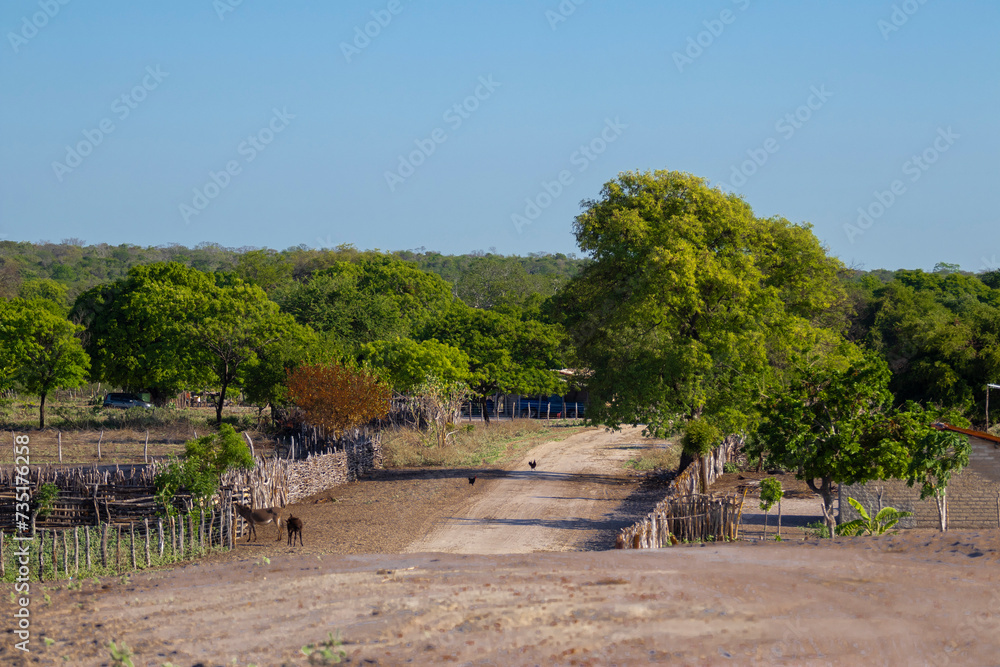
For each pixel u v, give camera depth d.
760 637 10.00
